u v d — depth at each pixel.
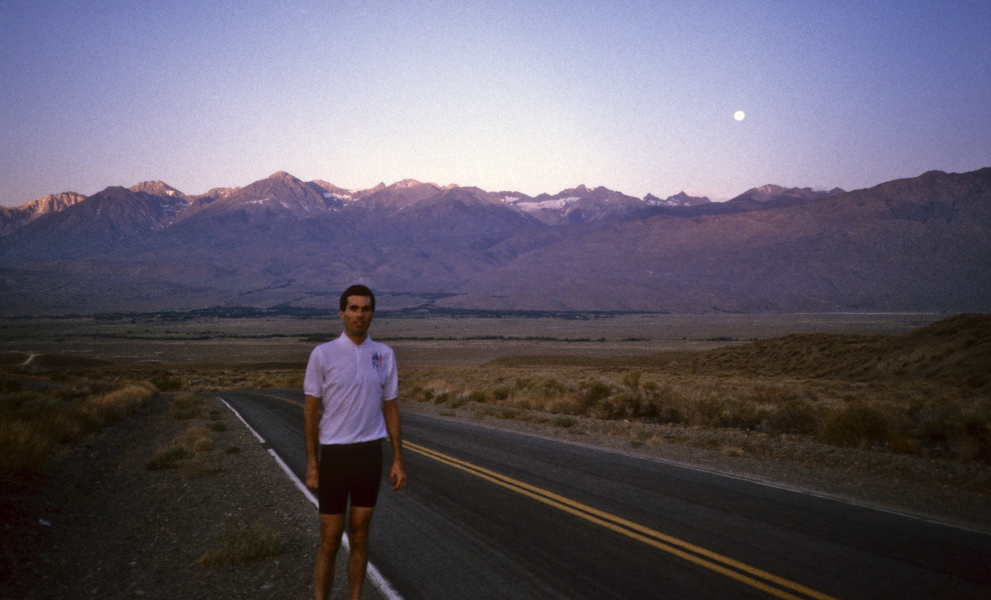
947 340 30.89
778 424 14.22
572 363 75.50
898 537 6.19
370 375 4.31
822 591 4.81
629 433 14.38
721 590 4.88
